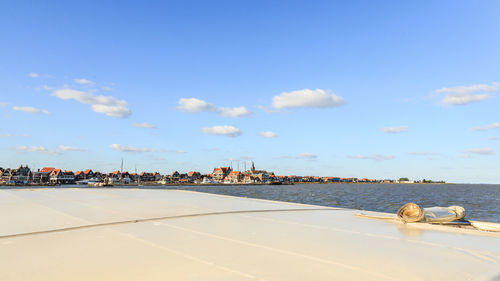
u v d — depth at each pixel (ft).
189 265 11.73
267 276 10.48
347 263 12.09
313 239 16.60
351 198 227.20
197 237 16.89
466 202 200.13
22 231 18.15
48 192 50.49
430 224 21.26
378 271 11.09
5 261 12.21
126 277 10.33
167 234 17.65
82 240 16.02
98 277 10.32
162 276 10.43
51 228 19.11
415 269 11.34
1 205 31.32
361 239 16.69
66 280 10.02
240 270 11.14
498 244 15.53
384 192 347.56
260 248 14.49
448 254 13.56
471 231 18.97
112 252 13.64
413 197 247.91
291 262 12.19
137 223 21.21
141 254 13.33
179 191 55.01
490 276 10.53
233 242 15.75
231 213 26.99
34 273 10.75
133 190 56.85
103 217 23.62
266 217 24.95
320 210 30.19
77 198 39.68
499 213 133.80
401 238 16.99
